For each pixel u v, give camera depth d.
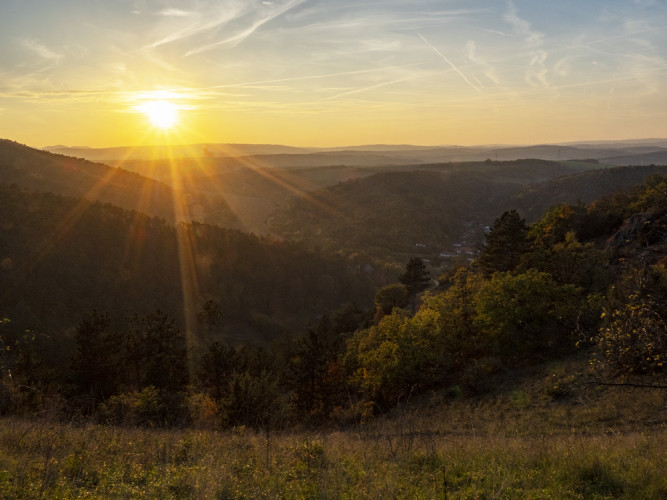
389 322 32.31
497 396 23.70
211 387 31.02
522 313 28.27
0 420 9.29
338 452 7.88
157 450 7.73
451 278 63.41
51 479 5.47
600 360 8.25
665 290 7.72
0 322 8.66
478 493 5.77
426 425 19.48
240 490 5.40
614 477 6.54
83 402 12.51
